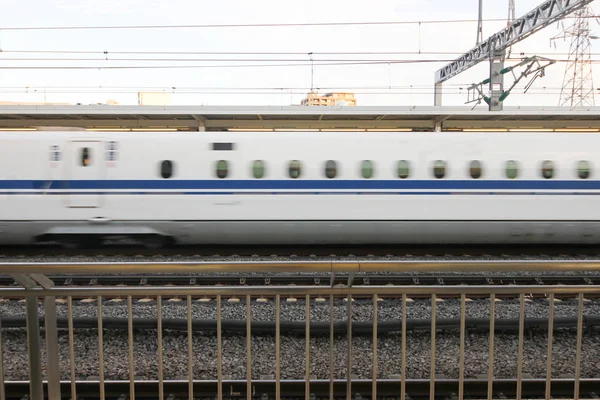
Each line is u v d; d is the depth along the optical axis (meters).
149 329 4.99
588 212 8.37
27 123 11.64
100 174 8.09
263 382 3.97
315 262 2.53
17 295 2.66
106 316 5.41
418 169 8.31
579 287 2.77
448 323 4.91
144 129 11.94
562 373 4.29
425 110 10.14
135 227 8.21
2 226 8.08
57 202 8.06
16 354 4.59
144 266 2.48
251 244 8.67
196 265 2.51
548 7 11.90
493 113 9.83
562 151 8.34
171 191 8.17
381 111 10.11
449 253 8.95
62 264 2.46
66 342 4.82
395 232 8.41
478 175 8.34
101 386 2.91
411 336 4.95
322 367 4.40
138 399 3.96
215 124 11.66
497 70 14.66
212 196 8.22
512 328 4.96
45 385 4.02
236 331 4.95
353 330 4.89
